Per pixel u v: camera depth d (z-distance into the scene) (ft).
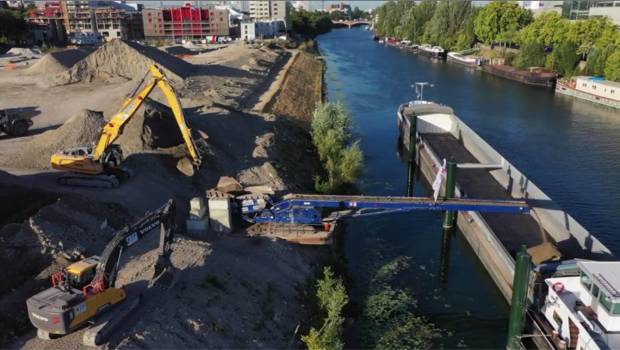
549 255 130.41
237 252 121.29
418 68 494.59
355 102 343.67
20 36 566.77
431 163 201.05
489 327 118.32
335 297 106.63
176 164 160.25
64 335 83.10
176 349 86.12
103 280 84.84
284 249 127.44
